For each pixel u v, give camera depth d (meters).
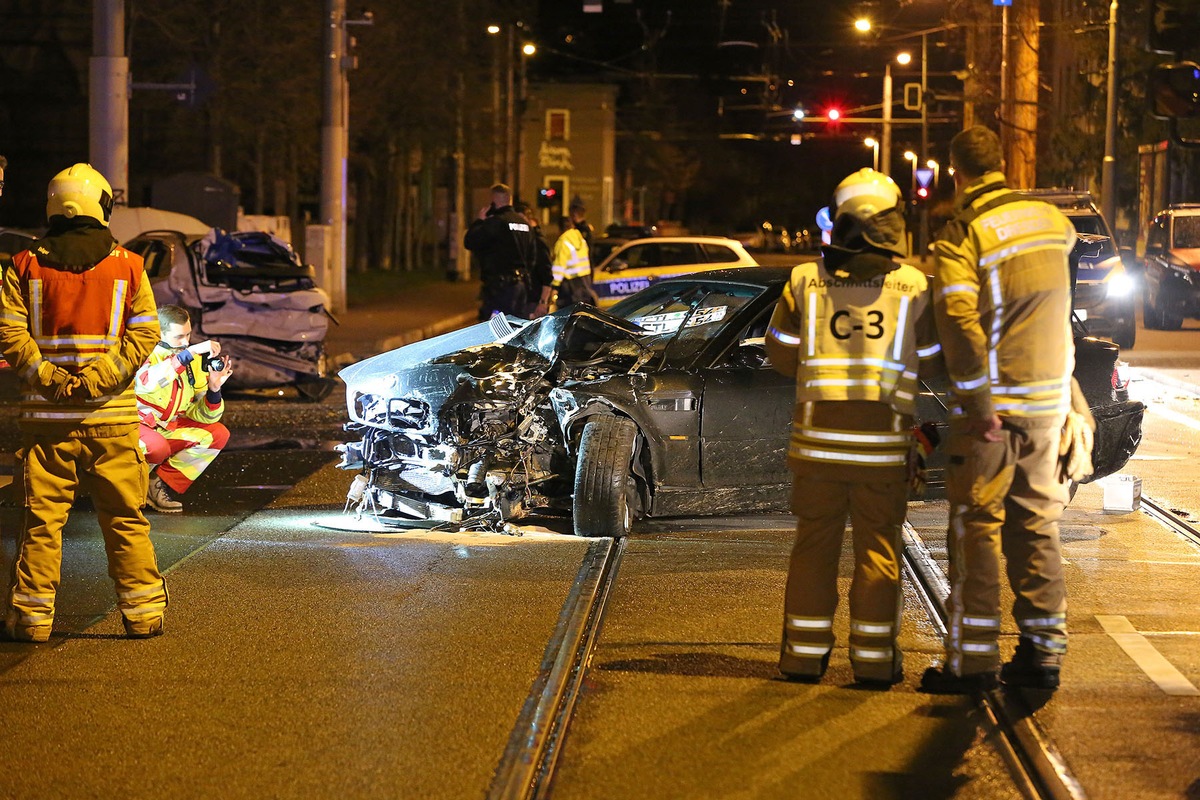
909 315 6.34
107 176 21.22
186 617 7.65
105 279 7.08
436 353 10.70
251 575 8.58
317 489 11.69
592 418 9.79
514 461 9.98
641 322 10.92
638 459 9.90
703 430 9.89
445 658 6.89
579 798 5.27
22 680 6.62
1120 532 9.87
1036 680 6.37
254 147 38.38
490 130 51.06
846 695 6.38
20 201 39.75
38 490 7.18
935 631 7.41
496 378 9.97
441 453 9.94
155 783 5.41
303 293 17.42
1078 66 49.16
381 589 8.23
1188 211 29.62
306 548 9.35
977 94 47.81
